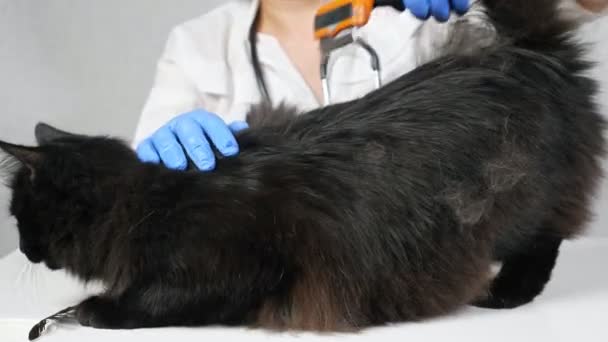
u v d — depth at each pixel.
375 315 1.23
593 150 1.44
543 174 1.33
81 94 2.59
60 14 2.52
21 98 2.50
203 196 1.21
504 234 1.33
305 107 1.80
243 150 1.32
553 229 1.42
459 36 1.44
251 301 1.22
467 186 1.24
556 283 1.49
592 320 1.21
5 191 1.90
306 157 1.27
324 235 1.22
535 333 1.14
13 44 2.46
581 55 1.46
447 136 1.27
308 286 1.22
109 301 1.26
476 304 1.36
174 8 2.61
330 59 1.71
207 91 2.00
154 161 1.33
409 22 1.82
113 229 1.24
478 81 1.33
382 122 1.30
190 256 1.18
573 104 1.39
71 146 1.30
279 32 2.07
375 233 1.22
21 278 1.58
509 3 1.40
